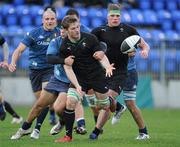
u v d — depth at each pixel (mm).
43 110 32062
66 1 74125
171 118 49844
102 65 29125
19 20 70938
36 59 34281
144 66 61000
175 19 73750
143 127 32344
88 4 74250
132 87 32094
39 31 33812
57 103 29531
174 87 61531
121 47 30609
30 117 30656
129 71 32156
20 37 60344
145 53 30438
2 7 72500
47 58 29266
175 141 31391
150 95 61000
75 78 28453
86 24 70062
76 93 29000
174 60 61406
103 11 72312
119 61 31438
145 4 76125
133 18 72250
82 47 28812
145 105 60812
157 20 73125
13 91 60062
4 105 42406
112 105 30672
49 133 35156
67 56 29109
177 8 76750
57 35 33969
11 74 60094
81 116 31625
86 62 29203
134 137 33750
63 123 31172
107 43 31484
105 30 31766
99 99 29750
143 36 67250
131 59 32156
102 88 29562
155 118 49688
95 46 28797
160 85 61312
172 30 73125
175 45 61312
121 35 31578
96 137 31109
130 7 75250
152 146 28453
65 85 29812
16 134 31203
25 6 73312
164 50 61094
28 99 60219
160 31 71625
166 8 76625
